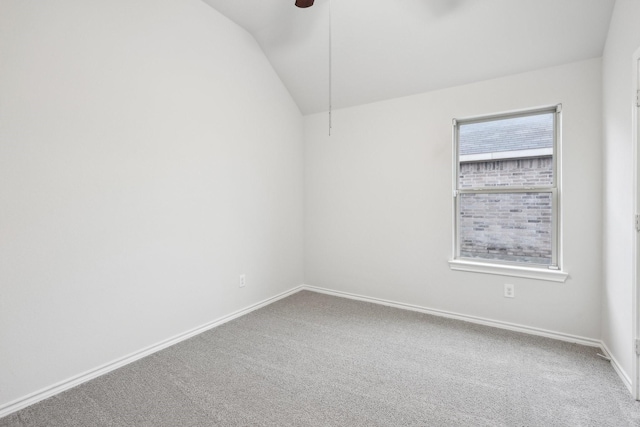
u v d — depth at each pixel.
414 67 3.02
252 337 2.71
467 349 2.48
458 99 3.03
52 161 1.89
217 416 1.72
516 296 2.81
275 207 3.66
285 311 3.34
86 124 2.03
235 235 3.15
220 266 2.99
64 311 1.95
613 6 2.17
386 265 3.51
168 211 2.54
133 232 2.30
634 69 1.86
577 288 2.57
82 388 1.97
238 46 3.14
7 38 1.71
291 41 3.21
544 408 1.78
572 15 2.29
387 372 2.16
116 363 2.21
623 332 2.05
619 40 2.08
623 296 2.05
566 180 2.58
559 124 2.68
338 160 3.80
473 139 3.09
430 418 1.70
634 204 1.87
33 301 1.83
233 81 3.09
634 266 1.87
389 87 3.30
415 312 3.30
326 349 2.49
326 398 1.87
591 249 2.50
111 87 2.16
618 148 2.12
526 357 2.35
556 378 2.07
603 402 1.83
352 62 3.19
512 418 1.69
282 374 2.13
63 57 1.92
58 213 1.92
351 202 3.72
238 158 3.16
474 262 3.02
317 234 4.01
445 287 3.16
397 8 2.62
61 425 1.66
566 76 2.56
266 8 2.89
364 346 2.54
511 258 2.95
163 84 2.48
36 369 1.84
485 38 2.61
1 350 1.72
